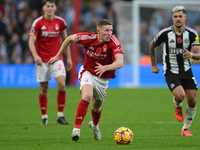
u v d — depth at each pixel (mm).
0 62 71375
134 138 23766
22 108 42625
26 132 26547
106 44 21609
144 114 37938
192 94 24812
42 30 31750
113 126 30094
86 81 21859
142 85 70688
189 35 24938
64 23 32719
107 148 19828
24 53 72500
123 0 84688
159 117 35781
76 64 67062
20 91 61031
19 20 73500
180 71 25094
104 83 22250
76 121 21141
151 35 75062
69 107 41656
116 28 77812
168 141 22422
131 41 77312
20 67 68688
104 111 40344
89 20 78562
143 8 74875
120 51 21266
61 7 75438
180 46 24969
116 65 20766
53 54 32312
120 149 19516
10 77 68500
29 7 76125
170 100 50188
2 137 24188
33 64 70938
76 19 65500
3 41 71875
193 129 28172
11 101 49094
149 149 19562
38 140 22922
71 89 60062
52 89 63844
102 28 21047
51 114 37938
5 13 74125
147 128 28906
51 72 32031
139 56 74250
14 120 33812
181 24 24594
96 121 22734
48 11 31750
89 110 38688
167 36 25188
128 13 77938
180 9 24531
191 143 21656
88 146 20531
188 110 25078
